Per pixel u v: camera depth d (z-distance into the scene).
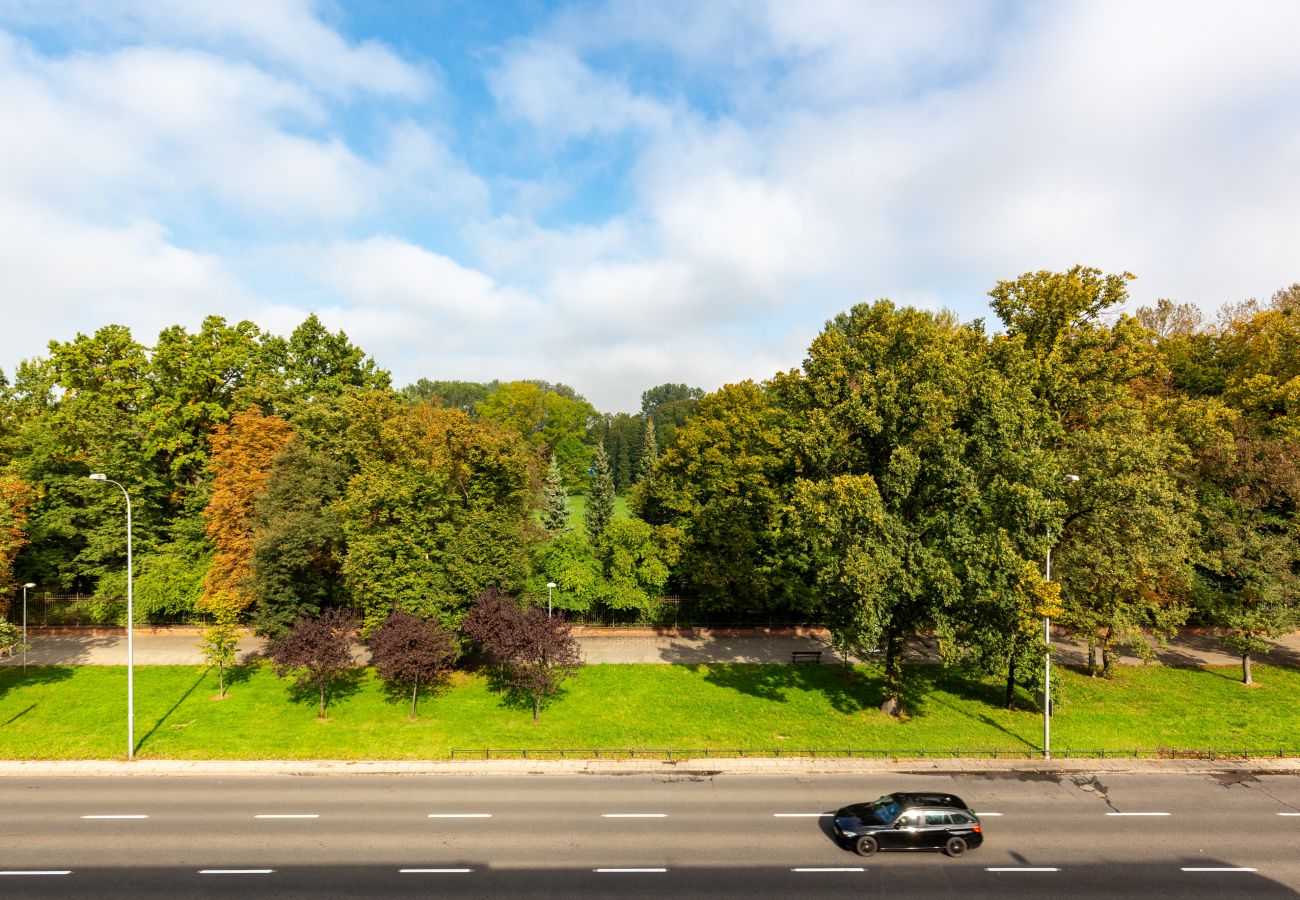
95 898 17.09
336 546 37.69
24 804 22.73
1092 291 33.78
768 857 19.28
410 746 27.98
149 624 44.16
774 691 34.50
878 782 24.70
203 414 44.66
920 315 31.30
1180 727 29.69
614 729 29.81
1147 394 42.44
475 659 38.53
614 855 19.34
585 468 98.69
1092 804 22.84
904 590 26.27
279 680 35.28
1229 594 34.84
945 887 17.77
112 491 42.78
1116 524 30.33
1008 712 31.55
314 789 24.11
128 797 23.33
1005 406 27.50
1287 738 28.55
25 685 34.31
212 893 17.33
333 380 47.66
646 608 43.38
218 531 38.56
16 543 35.88
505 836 20.50
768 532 43.84
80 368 44.00
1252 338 53.62
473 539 34.53
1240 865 18.94
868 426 29.20
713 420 45.59
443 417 37.66
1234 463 35.69
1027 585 25.55
